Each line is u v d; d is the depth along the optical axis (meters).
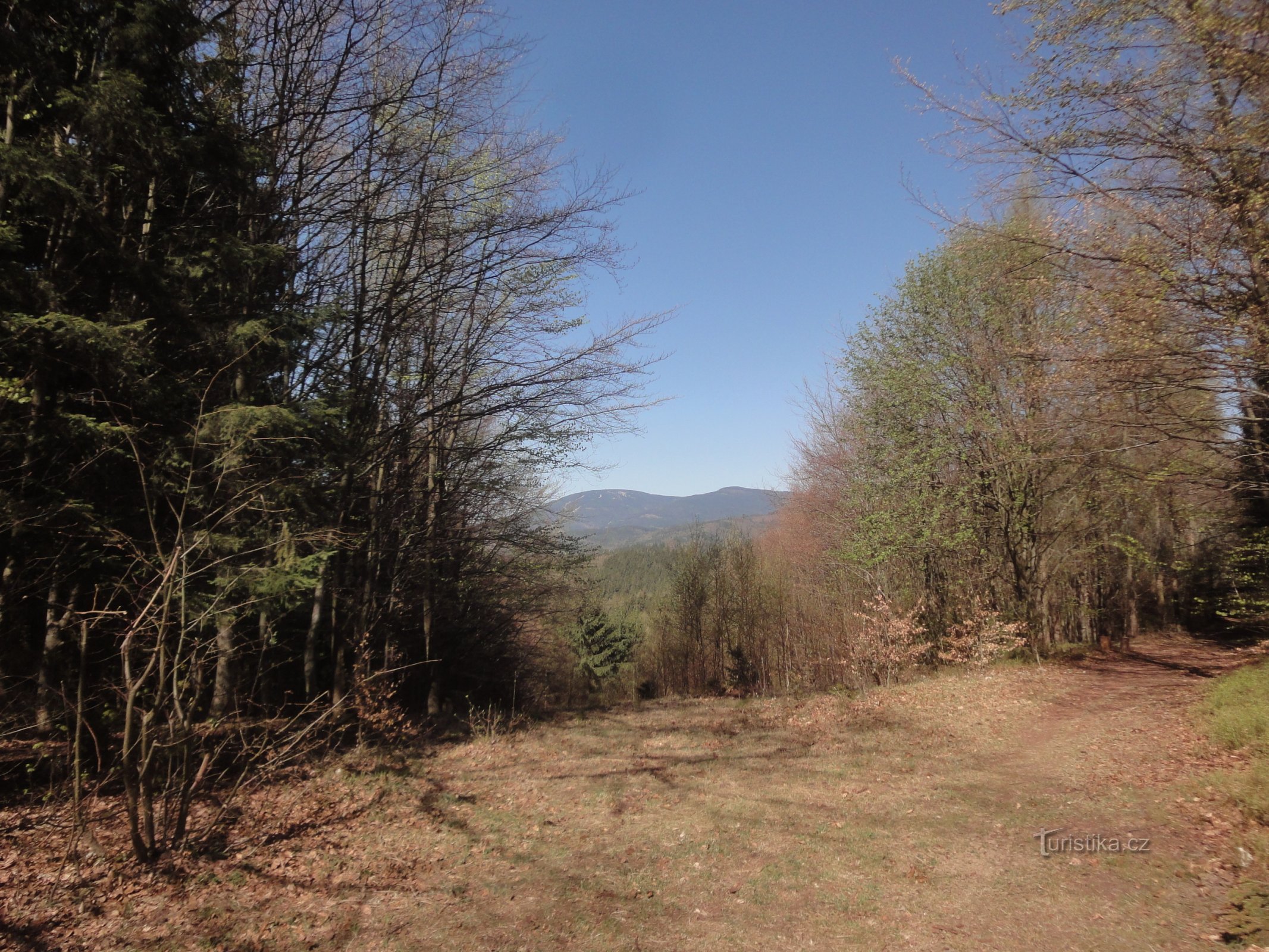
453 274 12.54
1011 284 12.48
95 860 5.80
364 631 11.97
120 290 7.39
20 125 7.19
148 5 7.18
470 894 5.78
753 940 4.95
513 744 11.48
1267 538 14.66
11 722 6.91
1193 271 9.79
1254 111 8.89
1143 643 22.73
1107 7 9.29
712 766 9.85
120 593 6.98
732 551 29.41
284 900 5.59
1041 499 17.84
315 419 8.98
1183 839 5.96
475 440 14.96
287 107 10.59
